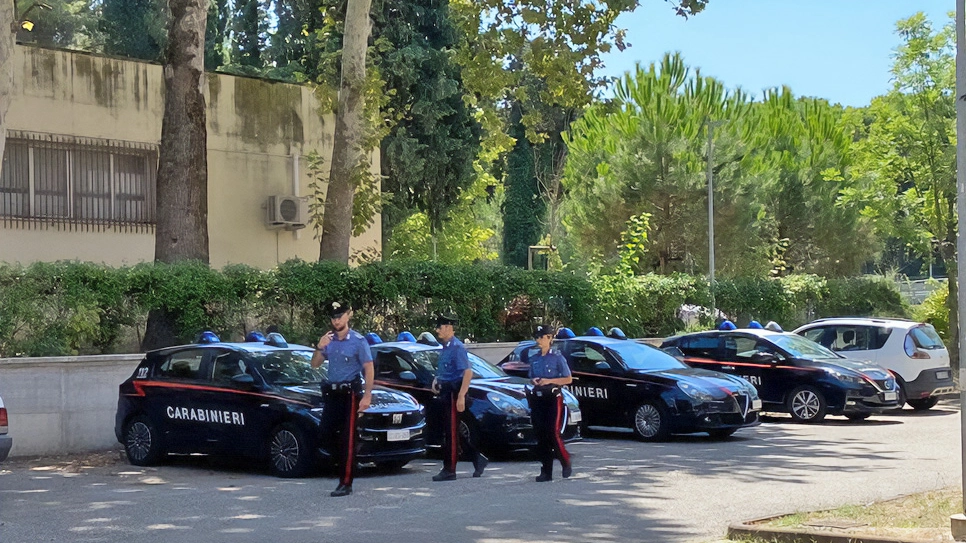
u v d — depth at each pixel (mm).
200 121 17984
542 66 19797
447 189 30844
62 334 15680
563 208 33938
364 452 11992
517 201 49469
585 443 16109
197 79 17938
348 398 10945
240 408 12797
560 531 8750
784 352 19172
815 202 32656
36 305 15492
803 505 9930
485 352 20453
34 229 18266
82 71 18984
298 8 29984
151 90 19844
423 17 29312
